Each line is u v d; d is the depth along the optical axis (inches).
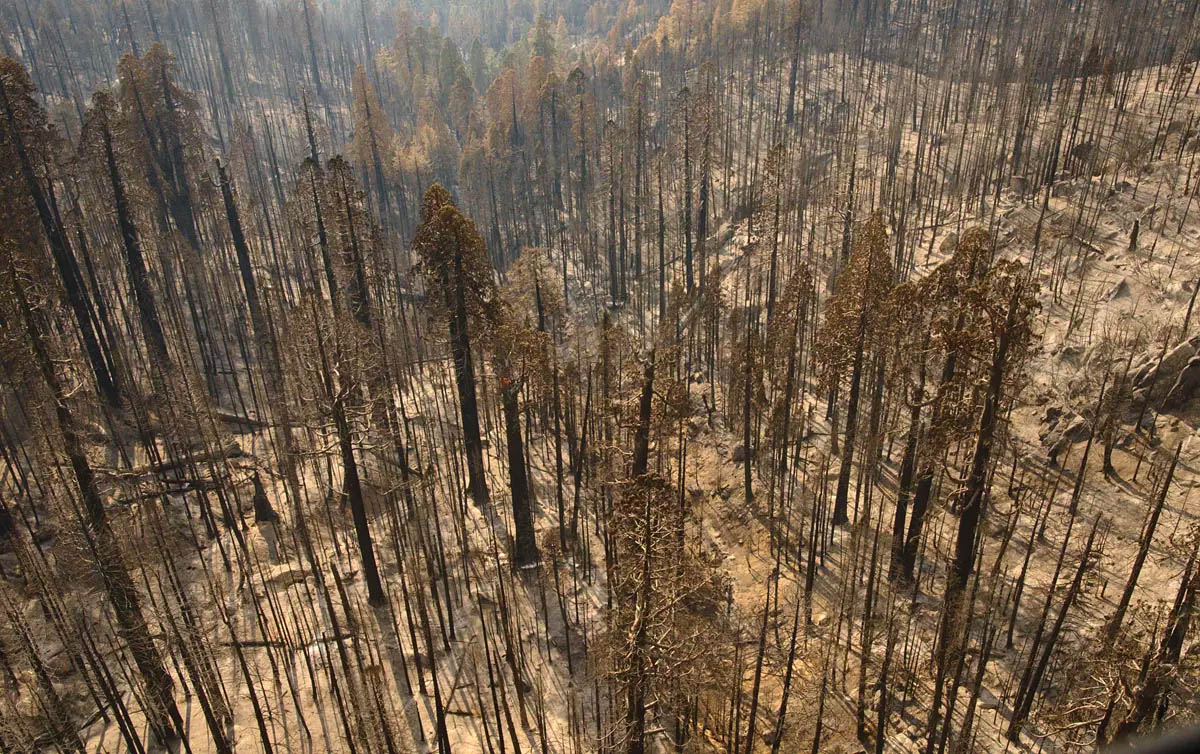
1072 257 2351.1
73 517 1240.8
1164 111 3297.2
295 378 1742.1
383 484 1795.0
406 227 4293.8
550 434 2343.8
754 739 1294.3
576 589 1581.0
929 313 1475.1
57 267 2128.4
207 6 5900.6
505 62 6579.7
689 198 3297.2
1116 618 1114.7
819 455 1990.7
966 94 4507.9
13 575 1544.0
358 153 4050.2
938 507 1525.6
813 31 5674.2
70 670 1379.2
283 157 5305.1
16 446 1905.8
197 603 1525.6
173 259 2593.5
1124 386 1628.9
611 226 3513.8
